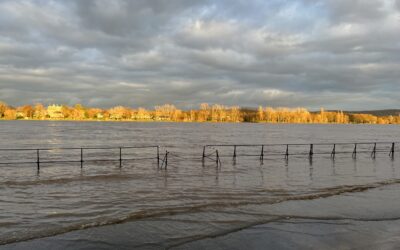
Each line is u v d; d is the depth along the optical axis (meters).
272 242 12.44
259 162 36.62
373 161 38.31
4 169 31.41
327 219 15.15
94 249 11.64
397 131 169.62
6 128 142.88
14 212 16.19
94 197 19.44
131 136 100.38
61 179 25.25
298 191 21.33
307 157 42.19
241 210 16.56
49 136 95.50
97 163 35.97
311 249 11.88
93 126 183.75
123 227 13.89
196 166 33.12
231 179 25.59
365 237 13.00
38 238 12.63
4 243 12.12
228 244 12.21
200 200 18.70
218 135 110.88
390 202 18.42
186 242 12.34
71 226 13.94
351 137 107.62
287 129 177.62
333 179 26.05
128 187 22.38
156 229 13.67
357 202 18.36
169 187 22.39
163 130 145.62
